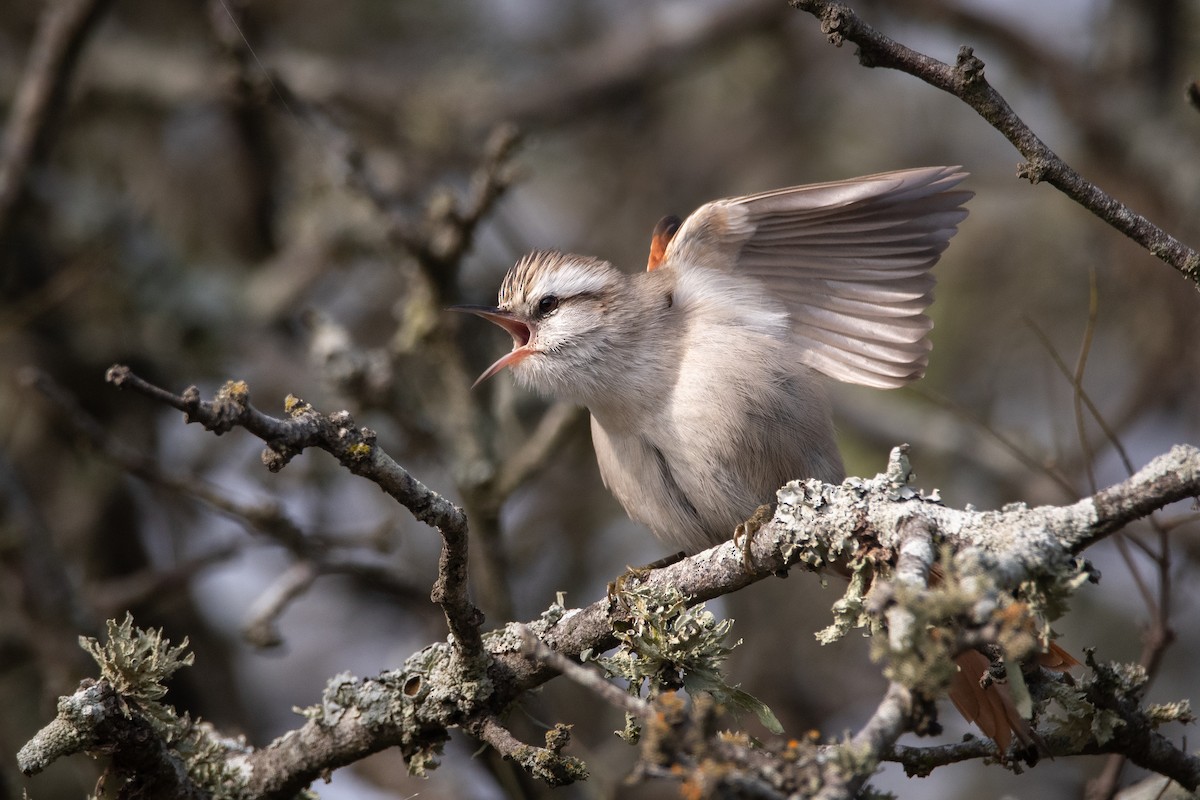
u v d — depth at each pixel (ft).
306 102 33.30
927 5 42.55
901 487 17.37
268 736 39.78
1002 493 39.29
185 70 43.21
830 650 37.88
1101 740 17.88
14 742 34.12
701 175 46.39
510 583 32.42
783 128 45.91
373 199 33.37
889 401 41.14
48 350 38.65
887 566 16.75
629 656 18.58
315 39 47.70
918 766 18.47
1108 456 38.83
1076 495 24.91
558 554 41.24
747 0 45.01
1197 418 38.65
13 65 43.80
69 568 32.55
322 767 19.79
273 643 31.14
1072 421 39.96
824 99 45.85
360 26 48.01
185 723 18.62
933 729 12.89
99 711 17.25
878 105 45.29
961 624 13.07
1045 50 41.42
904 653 12.92
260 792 19.92
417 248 33.35
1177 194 38.32
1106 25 42.24
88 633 30.91
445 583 17.71
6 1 44.39
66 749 17.21
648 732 12.67
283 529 31.40
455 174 45.39
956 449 39.68
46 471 39.04
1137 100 40.19
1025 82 41.96
